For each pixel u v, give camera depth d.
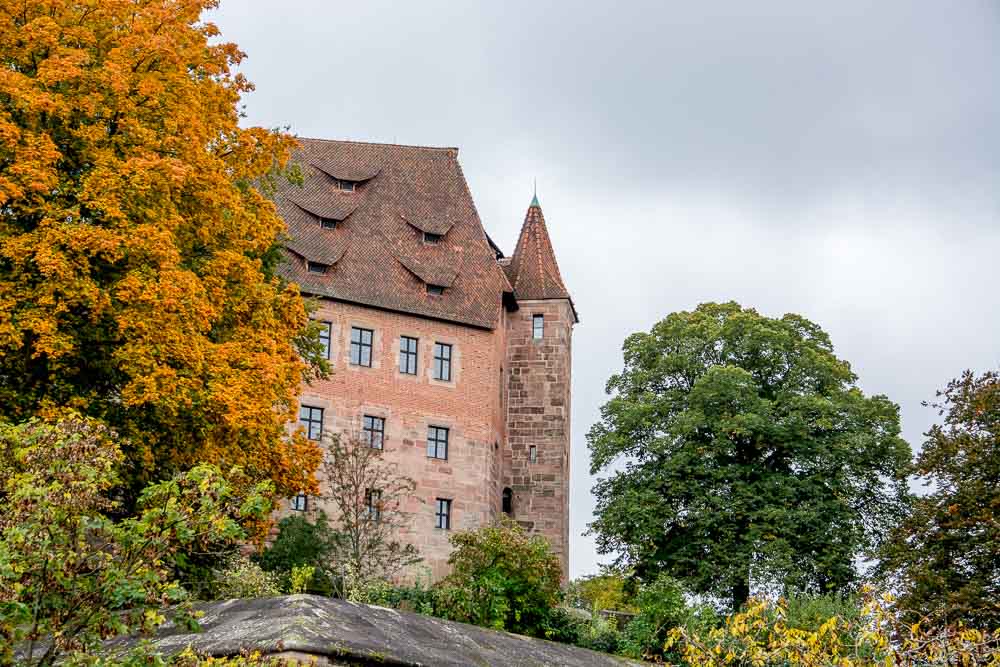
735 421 48.19
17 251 23.83
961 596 33.66
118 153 26.12
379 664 14.76
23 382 24.31
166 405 23.84
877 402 50.59
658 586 33.50
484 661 16.81
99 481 12.34
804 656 15.31
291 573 31.23
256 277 27.50
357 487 39.81
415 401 49.53
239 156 29.94
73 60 25.08
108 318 24.61
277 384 26.20
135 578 11.91
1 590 11.28
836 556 46.34
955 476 36.88
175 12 28.02
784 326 53.06
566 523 54.50
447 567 48.59
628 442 51.06
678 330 53.12
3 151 24.48
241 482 20.22
